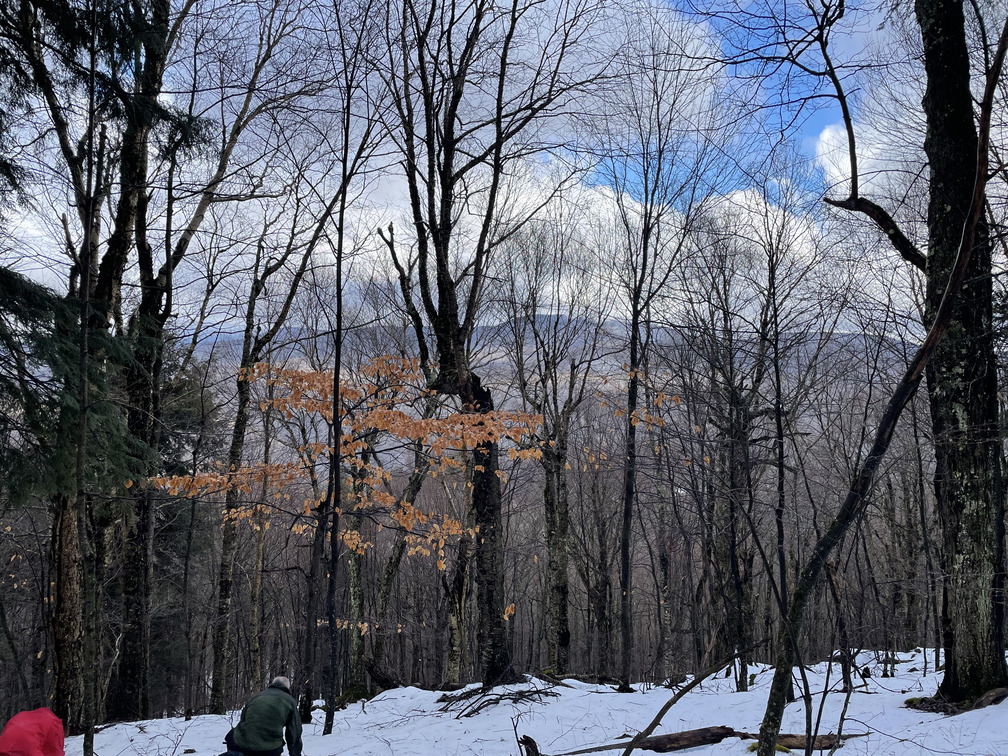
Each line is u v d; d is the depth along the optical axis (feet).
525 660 118.52
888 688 35.99
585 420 74.28
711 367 42.14
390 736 33.06
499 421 38.06
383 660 61.21
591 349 64.44
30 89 32.37
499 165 43.50
